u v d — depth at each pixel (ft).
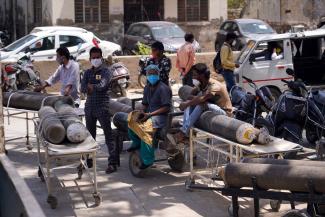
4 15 113.09
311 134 33.19
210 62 60.13
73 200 25.45
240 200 24.72
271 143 23.22
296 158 24.11
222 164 28.89
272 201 23.40
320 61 47.24
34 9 96.22
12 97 31.89
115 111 31.81
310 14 90.17
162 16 94.58
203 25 95.71
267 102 32.35
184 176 28.60
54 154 22.82
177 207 24.32
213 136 24.11
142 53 65.51
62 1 87.71
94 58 28.32
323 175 18.98
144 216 23.41
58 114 24.66
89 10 89.35
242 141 22.76
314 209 19.52
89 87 28.48
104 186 27.25
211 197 25.48
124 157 32.30
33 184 27.76
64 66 32.73
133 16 94.07
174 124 27.35
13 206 15.30
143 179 28.27
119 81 52.70
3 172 17.28
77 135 23.27
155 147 27.55
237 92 33.68
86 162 28.17
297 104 30.73
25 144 35.68
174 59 59.47
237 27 79.56
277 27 94.48
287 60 45.03
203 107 25.54
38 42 61.00
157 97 27.48
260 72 44.70
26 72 51.19
